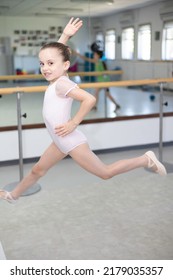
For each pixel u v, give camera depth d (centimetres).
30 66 484
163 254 214
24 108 458
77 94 186
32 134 396
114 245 225
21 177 333
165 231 243
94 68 511
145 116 450
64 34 220
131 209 279
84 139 204
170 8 513
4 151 388
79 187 328
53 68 195
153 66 534
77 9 482
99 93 524
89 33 494
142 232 242
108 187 327
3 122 404
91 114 467
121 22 503
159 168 220
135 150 457
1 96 480
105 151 444
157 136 464
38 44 480
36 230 247
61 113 197
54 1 473
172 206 284
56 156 214
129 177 352
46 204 290
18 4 462
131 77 527
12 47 473
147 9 509
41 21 474
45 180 348
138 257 211
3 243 229
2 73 477
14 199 235
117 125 436
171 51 537
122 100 534
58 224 255
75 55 495
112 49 510
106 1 491
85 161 203
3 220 262
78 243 228
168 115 468
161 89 372
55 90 197
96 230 246
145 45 522
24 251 219
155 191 316
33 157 404
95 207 284
